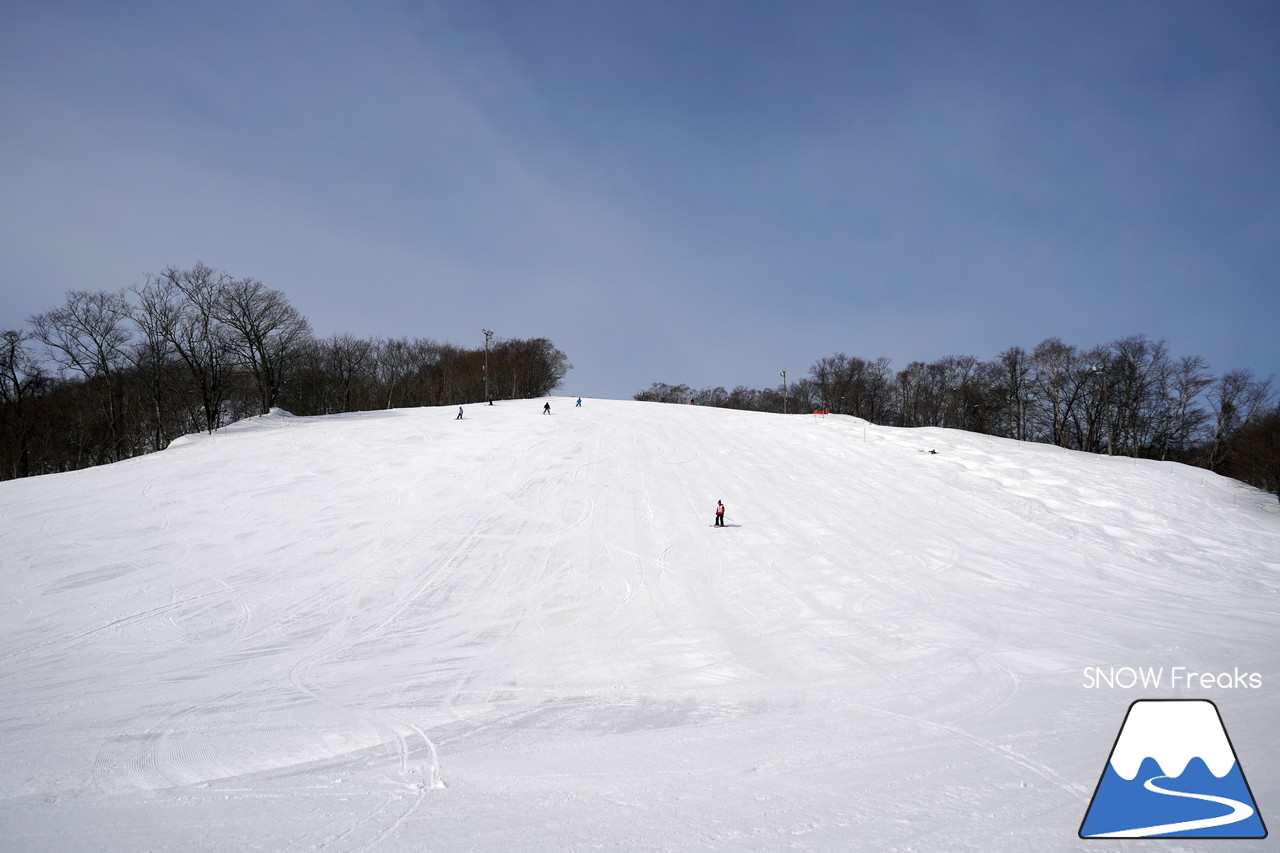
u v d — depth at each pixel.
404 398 93.44
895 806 6.61
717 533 24.02
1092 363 64.44
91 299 53.09
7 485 30.12
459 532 23.48
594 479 30.75
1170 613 16.61
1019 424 71.19
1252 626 15.39
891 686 11.49
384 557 21.12
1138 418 62.22
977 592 18.47
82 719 10.88
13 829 6.83
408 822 6.61
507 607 17.38
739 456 36.50
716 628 15.64
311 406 75.75
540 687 12.07
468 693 11.83
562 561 20.94
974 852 5.61
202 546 22.08
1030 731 8.91
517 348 116.25
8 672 13.36
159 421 53.41
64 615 16.66
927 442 41.59
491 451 36.06
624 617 16.61
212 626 16.03
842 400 93.19
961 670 12.28
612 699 11.31
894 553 22.19
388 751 9.11
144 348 54.56
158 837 6.49
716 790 7.23
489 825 6.45
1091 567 21.30
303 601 17.70
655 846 5.86
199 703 11.57
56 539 22.67
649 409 55.22
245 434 41.75
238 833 6.50
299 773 8.38
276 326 57.62
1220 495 31.67
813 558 21.50
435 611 17.09
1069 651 13.38
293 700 11.64
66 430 57.31
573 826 6.36
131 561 20.67
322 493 28.28
